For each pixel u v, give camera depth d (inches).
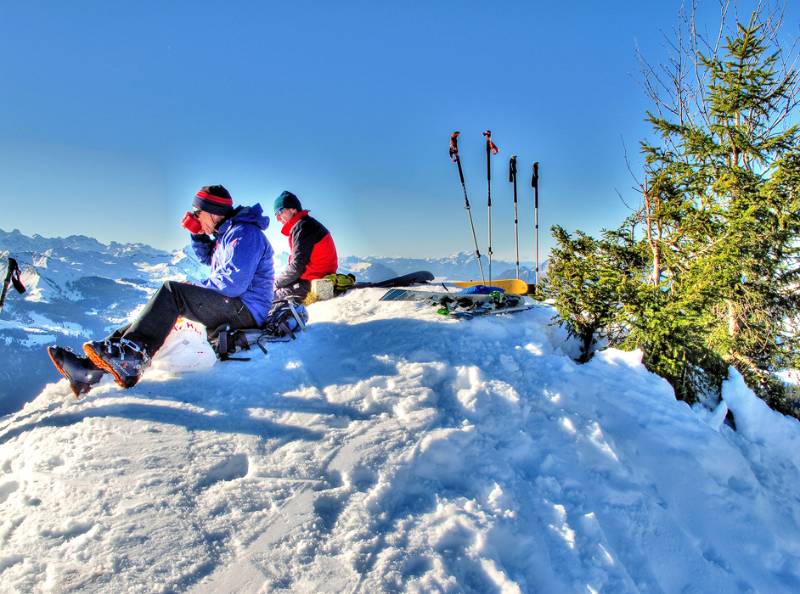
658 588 112.2
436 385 156.7
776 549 145.3
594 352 209.6
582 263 223.9
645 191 285.9
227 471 114.2
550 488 123.0
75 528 93.5
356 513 100.8
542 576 98.1
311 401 142.9
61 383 156.2
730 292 291.0
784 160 311.0
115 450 116.3
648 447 159.6
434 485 115.1
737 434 205.2
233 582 83.9
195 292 161.8
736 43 378.0
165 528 93.8
